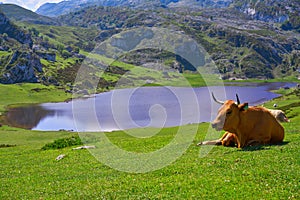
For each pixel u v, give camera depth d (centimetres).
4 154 3362
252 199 1154
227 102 1973
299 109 8450
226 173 1488
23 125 11050
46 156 2784
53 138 7475
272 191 1211
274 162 1563
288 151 1755
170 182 1466
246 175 1426
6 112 14150
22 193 1636
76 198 1403
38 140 7169
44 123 11312
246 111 1988
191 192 1288
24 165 2466
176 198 1241
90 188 1538
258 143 1997
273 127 2030
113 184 1561
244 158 1708
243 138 2009
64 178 1858
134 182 1547
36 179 1927
